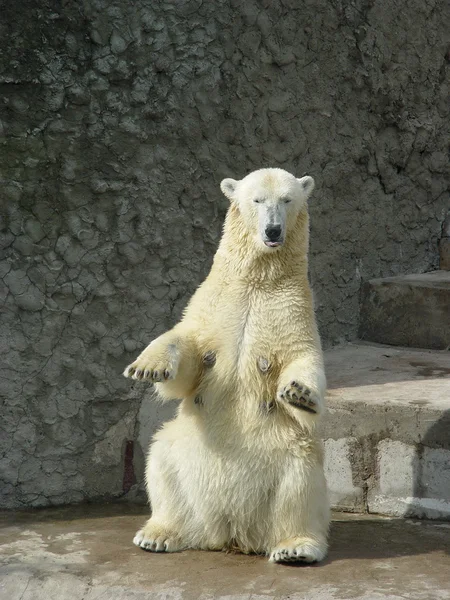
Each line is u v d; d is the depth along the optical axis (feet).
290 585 21.99
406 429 28.19
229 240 25.20
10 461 30.17
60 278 30.37
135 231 31.58
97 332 31.04
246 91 34.40
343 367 34.81
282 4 35.42
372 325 39.27
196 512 24.56
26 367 30.12
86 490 31.09
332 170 38.14
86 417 30.96
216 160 33.60
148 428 31.48
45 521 28.76
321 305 38.04
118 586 22.52
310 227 37.27
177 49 32.30
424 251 42.80
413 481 28.22
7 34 29.14
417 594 21.24
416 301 38.01
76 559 24.57
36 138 29.78
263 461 23.75
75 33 30.22
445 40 42.98
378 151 40.27
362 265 39.81
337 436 29.32
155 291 32.12
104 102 30.78
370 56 39.37
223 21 33.42
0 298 29.76
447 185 43.86
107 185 30.86
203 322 24.73
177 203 32.53
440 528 26.99
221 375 24.09
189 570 23.36
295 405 22.27
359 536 26.32
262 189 24.34
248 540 24.47
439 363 34.99
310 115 36.99
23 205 29.78
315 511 23.89
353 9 38.50
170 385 24.07
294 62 36.09
